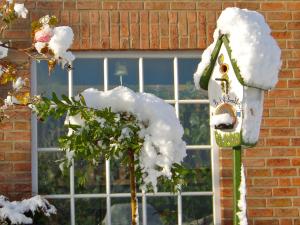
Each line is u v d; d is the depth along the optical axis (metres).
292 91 7.33
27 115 7.06
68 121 4.80
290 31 7.41
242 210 5.25
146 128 4.73
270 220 7.18
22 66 6.31
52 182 7.16
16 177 7.02
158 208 7.24
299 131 7.29
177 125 4.70
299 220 7.19
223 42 5.30
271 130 7.27
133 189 4.82
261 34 5.15
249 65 5.06
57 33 5.26
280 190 7.21
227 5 7.36
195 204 7.27
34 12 7.16
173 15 7.30
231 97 5.28
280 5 7.43
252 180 7.21
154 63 7.39
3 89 6.91
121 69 7.35
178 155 4.71
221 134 5.38
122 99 4.79
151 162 4.65
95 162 4.95
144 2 7.29
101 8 7.25
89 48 7.21
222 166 7.23
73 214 7.15
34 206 6.67
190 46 7.29
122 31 7.25
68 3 7.22
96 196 7.20
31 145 7.12
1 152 7.02
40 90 7.24
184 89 7.41
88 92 4.85
